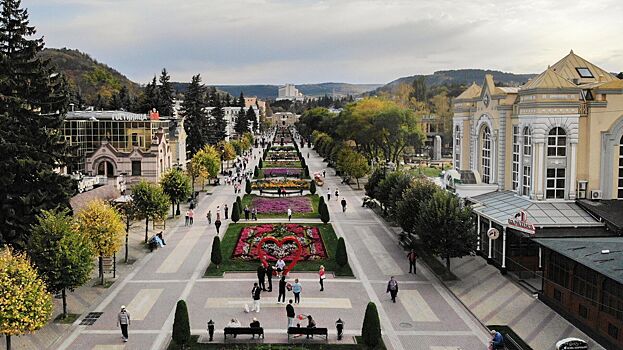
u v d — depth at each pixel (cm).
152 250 5597
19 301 2952
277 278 4694
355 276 4741
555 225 4569
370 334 3238
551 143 5022
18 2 4684
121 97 14950
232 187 10462
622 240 4000
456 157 6856
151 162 8738
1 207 4338
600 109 4959
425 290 4381
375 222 7069
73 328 3566
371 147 13312
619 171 5028
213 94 19512
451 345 3334
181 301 3250
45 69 4972
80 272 3628
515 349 3200
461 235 4531
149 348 3259
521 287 4406
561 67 5872
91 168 8731
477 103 6250
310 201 8656
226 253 5431
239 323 3478
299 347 3250
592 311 3459
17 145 4416
